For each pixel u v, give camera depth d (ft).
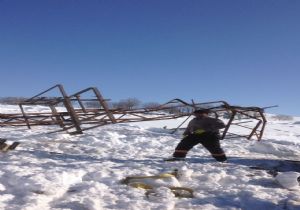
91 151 38.96
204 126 33.50
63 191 21.27
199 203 20.13
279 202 20.51
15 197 19.66
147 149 43.09
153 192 21.44
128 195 20.99
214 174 26.50
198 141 33.53
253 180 25.93
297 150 47.93
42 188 20.56
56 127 65.57
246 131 80.28
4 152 34.24
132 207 18.75
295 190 23.76
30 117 44.60
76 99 44.06
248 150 46.50
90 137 48.08
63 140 46.14
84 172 25.62
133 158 34.86
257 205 19.92
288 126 111.34
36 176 22.79
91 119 44.04
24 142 42.42
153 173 26.86
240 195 21.65
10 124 43.93
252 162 34.96
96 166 28.43
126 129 64.90
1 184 21.53
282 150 45.44
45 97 45.88
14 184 21.63
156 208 18.80
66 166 28.17
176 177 25.64
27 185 20.90
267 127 100.42
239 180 25.82
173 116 45.03
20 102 47.42
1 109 107.14
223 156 33.32
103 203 19.47
